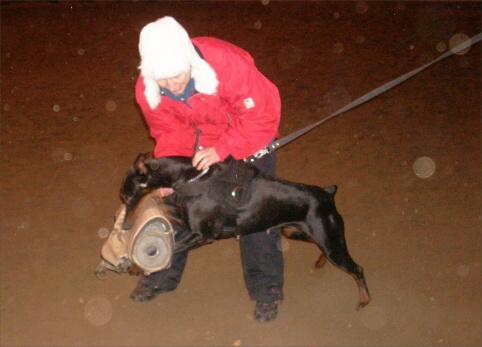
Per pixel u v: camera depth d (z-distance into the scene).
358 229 3.74
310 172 4.52
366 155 4.85
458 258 3.44
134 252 2.54
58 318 2.92
